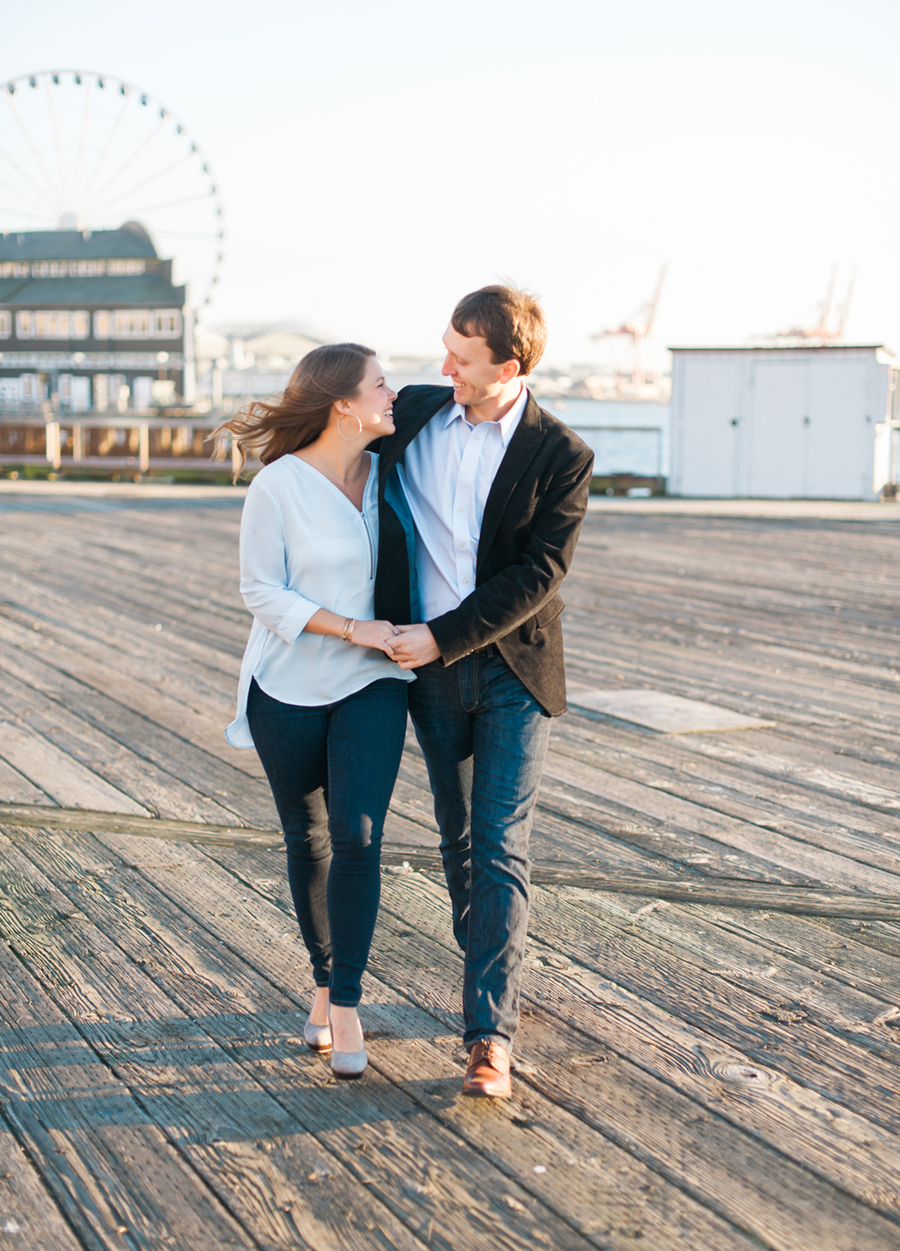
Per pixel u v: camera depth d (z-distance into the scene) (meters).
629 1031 2.51
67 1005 2.62
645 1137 2.12
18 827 3.80
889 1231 1.87
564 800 4.16
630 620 8.05
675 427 20.64
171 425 28.09
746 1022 2.56
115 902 3.21
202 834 3.76
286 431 2.34
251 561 2.31
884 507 18.31
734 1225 1.88
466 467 2.28
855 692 5.96
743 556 11.67
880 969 2.83
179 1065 2.36
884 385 19.58
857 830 3.87
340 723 2.30
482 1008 2.22
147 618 7.86
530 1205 1.92
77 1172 2.01
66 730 5.02
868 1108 2.22
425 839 3.73
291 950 2.92
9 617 7.79
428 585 2.35
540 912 3.16
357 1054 2.29
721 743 4.96
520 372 2.23
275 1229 1.86
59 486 22.62
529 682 2.32
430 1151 2.07
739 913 3.16
